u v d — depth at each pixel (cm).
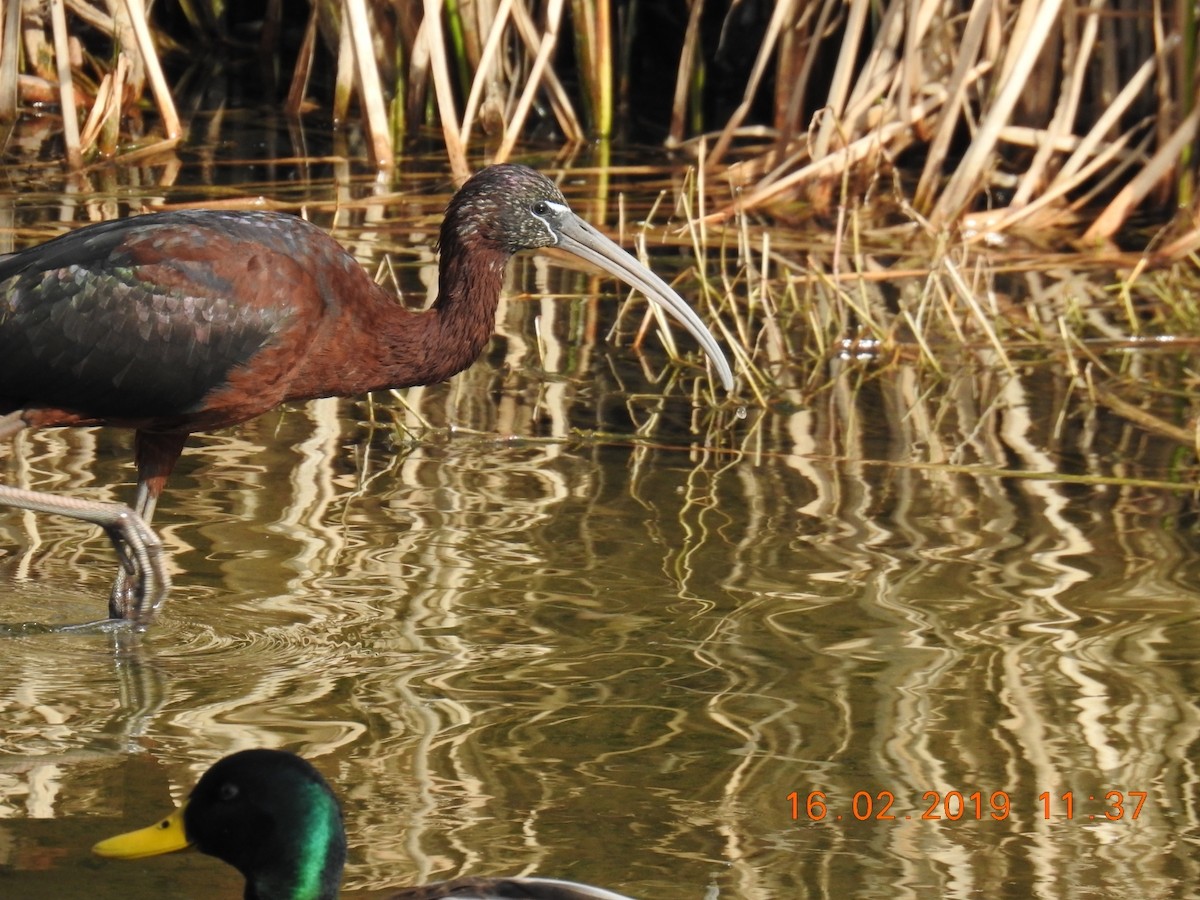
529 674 955
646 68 2528
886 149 2027
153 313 1053
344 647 983
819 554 1119
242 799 713
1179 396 1465
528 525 1155
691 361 1526
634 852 784
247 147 2197
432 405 1395
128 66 2258
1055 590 1073
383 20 2248
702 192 1738
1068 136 1952
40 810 806
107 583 1076
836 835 803
